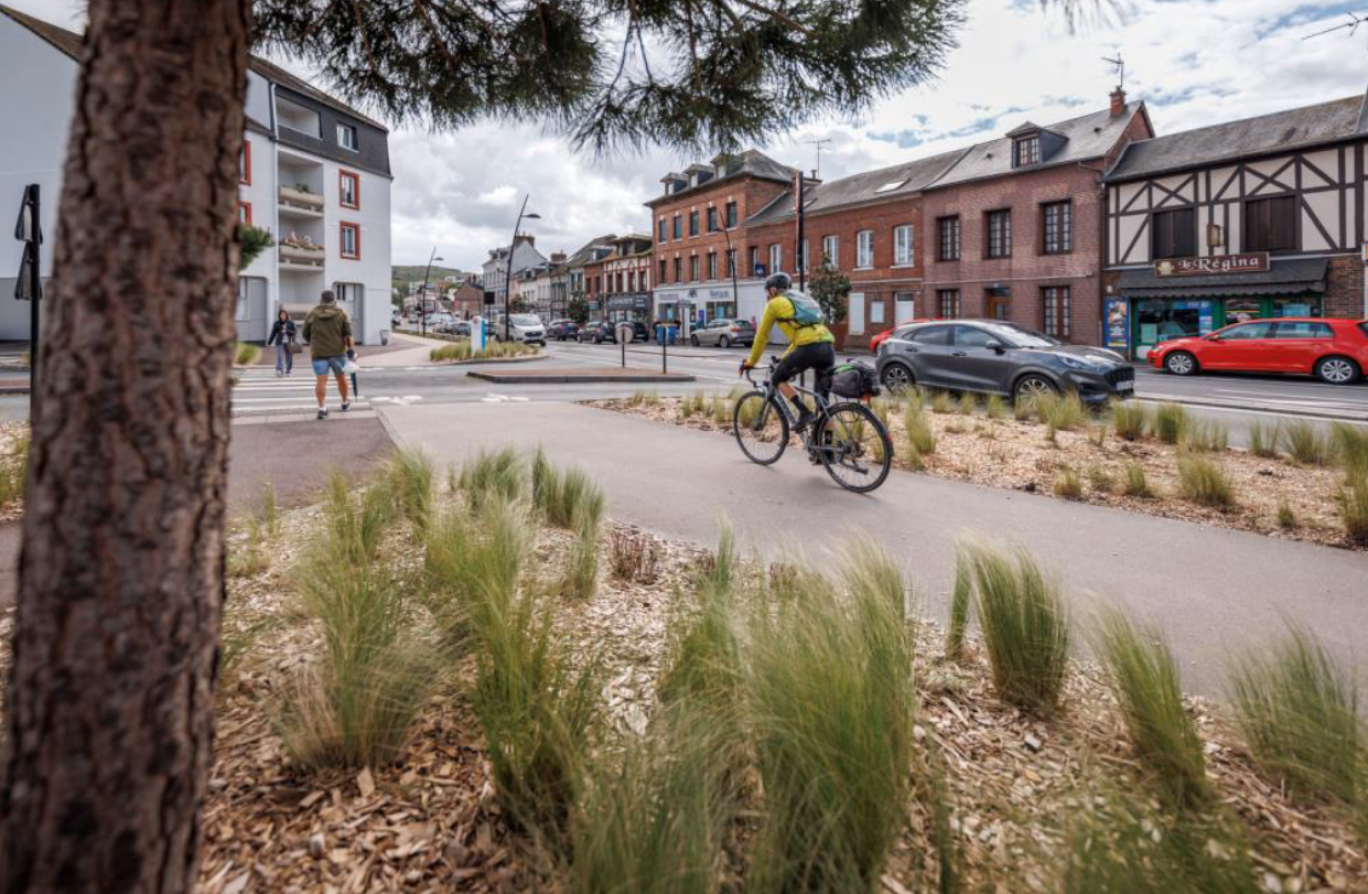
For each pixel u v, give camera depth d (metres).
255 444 8.13
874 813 1.76
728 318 46.09
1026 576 2.83
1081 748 2.35
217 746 2.21
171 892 1.10
